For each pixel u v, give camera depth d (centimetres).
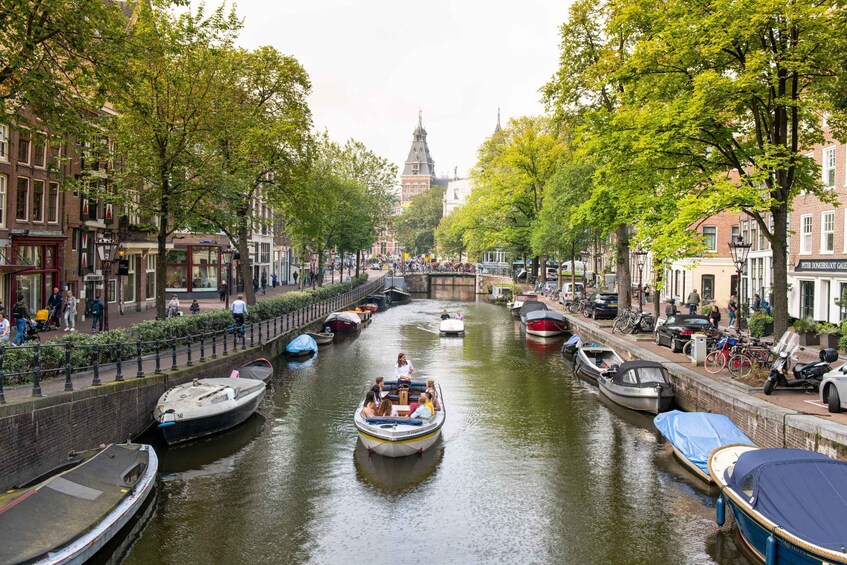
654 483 1392
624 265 3144
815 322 2534
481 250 6456
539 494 1337
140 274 3762
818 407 1417
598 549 1098
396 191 6153
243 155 2712
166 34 2081
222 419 1669
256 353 2530
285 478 1420
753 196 1590
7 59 1373
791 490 968
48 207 2695
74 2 1384
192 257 4828
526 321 4025
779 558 931
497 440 1708
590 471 1468
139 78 1716
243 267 3198
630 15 2091
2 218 2381
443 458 1562
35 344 1233
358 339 3772
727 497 1096
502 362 2931
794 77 1636
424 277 9162
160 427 1549
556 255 5334
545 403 2116
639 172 1977
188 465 1491
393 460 1524
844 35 1530
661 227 1917
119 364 1517
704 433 1469
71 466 1222
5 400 1158
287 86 3128
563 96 3003
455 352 3241
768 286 3459
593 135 2381
